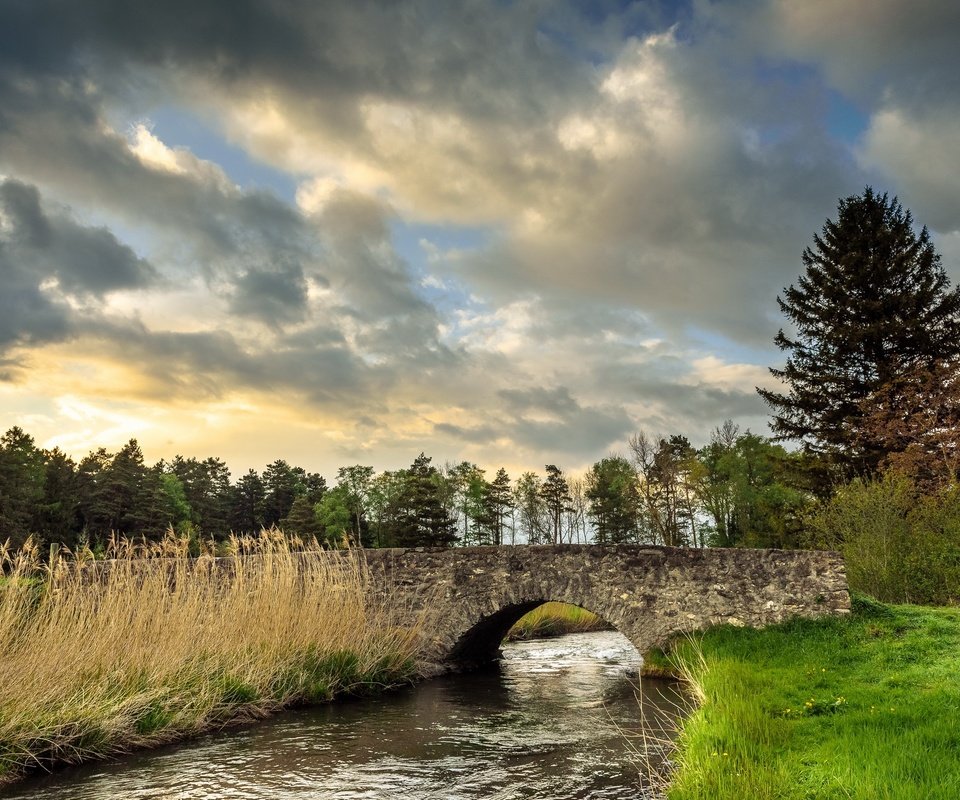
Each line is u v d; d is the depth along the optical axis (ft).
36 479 195.83
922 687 33.71
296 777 30.78
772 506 125.49
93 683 37.19
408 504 182.19
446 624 63.98
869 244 105.70
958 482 76.18
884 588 66.08
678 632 57.11
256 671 45.68
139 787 29.43
